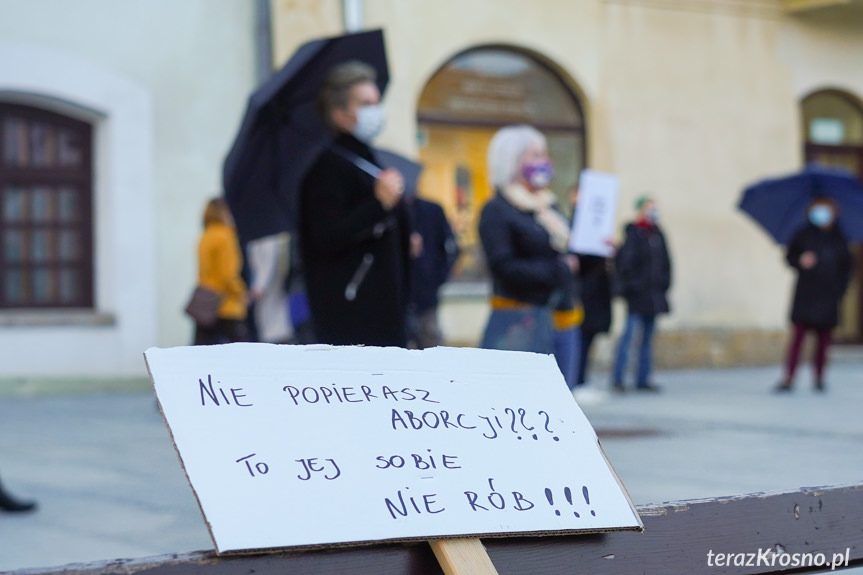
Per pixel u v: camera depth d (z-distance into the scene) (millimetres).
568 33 14328
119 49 12352
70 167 12344
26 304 12227
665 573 1981
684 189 15023
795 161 15672
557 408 2008
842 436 8008
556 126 14406
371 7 13281
